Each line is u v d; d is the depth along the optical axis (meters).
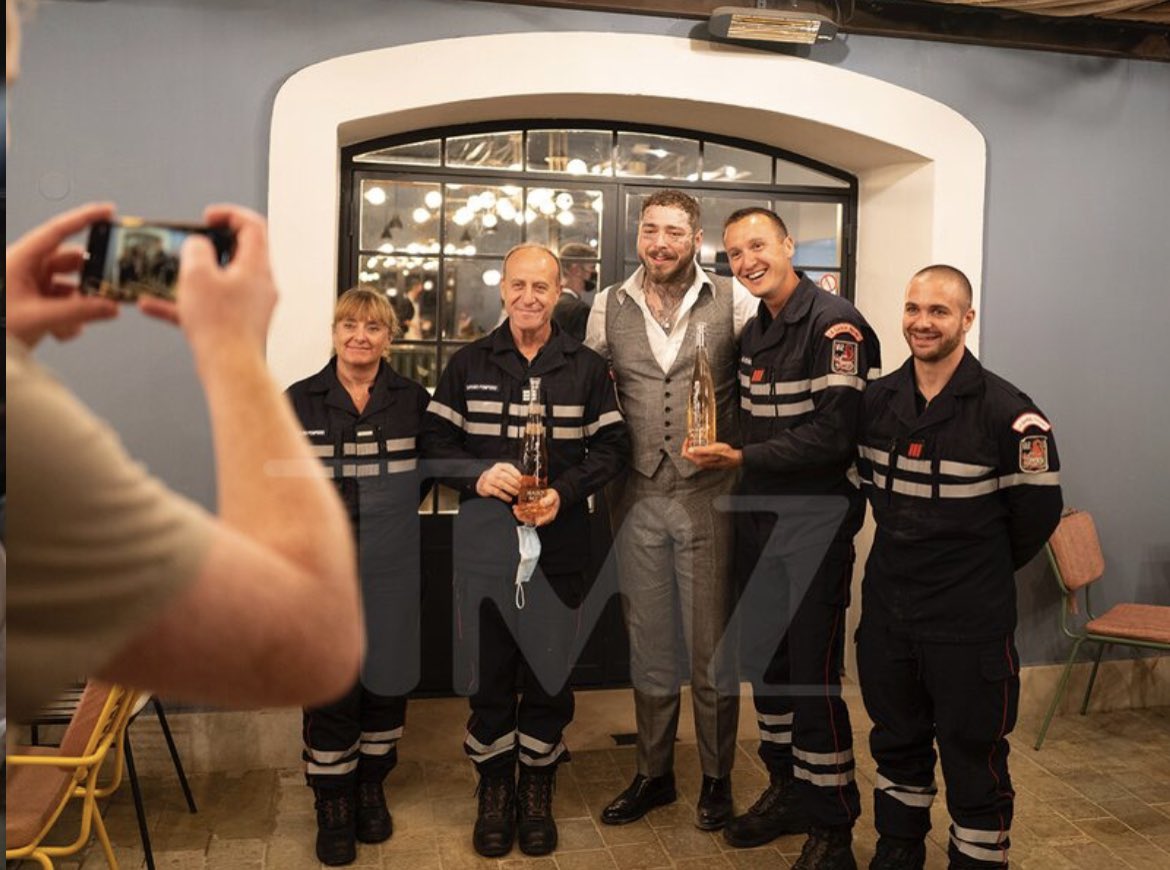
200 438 1.11
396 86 2.65
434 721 2.59
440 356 2.95
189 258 0.56
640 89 2.88
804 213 3.34
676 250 2.43
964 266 3.15
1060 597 3.30
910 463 2.11
